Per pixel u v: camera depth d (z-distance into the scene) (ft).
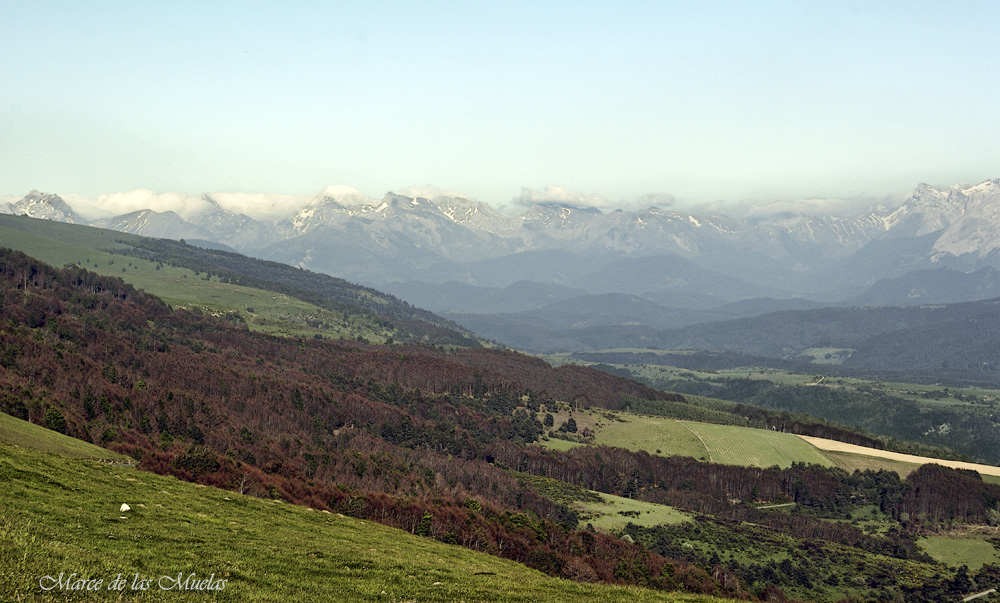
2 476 212.23
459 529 407.64
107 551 160.86
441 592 187.11
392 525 398.01
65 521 181.06
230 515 252.21
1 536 148.46
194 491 283.18
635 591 226.79
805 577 535.19
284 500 383.24
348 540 256.93
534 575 272.72
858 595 518.37
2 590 122.11
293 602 155.02
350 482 528.63
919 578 560.61
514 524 466.29
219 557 178.50
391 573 199.93
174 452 422.82
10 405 411.34
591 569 406.00
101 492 230.89
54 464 254.06
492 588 203.00
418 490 549.95
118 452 402.31
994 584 555.69
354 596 169.99
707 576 469.57
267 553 196.03
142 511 217.56
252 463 510.17
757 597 474.90
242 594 152.35
